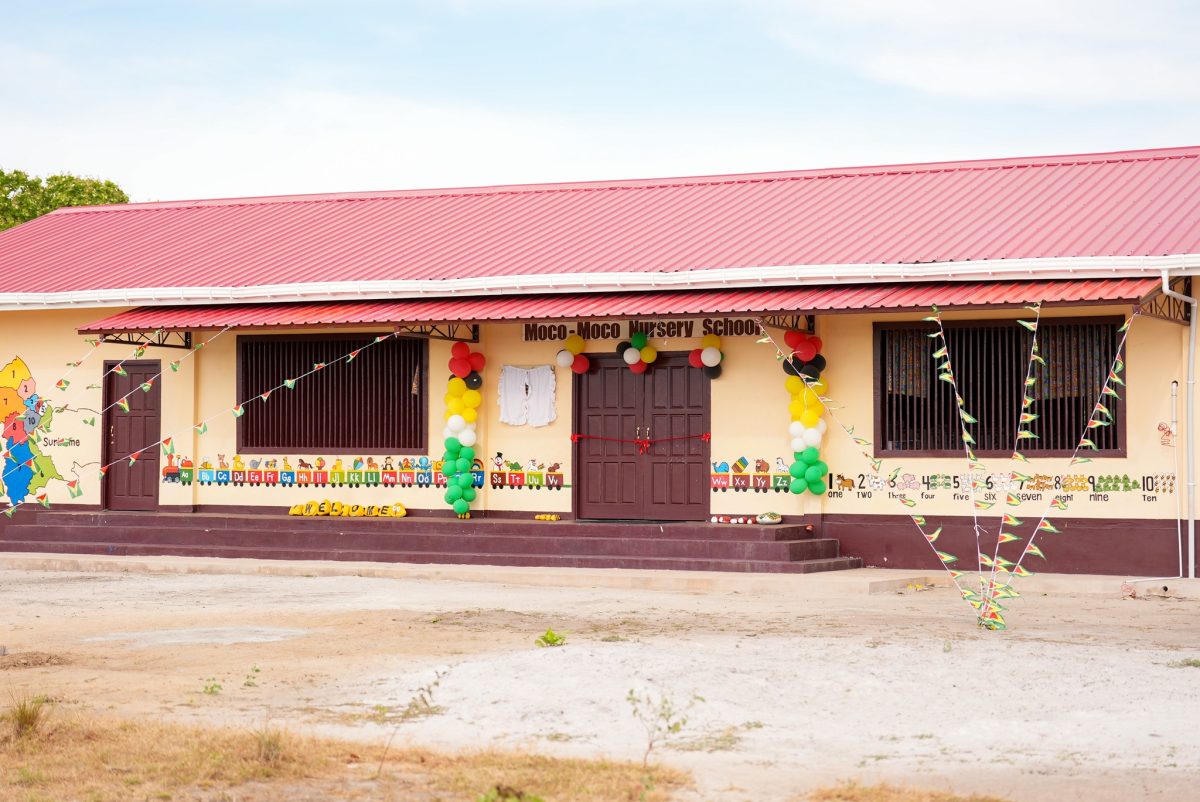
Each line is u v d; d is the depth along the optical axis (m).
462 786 7.67
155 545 21.25
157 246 25.03
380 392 21.69
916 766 8.23
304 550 20.42
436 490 21.30
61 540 21.86
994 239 18.75
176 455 22.52
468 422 20.94
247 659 11.91
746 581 17.14
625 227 22.39
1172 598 16.23
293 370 22.11
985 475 18.38
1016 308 17.88
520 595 16.66
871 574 17.92
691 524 19.38
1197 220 18.08
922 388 18.78
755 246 20.23
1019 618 14.41
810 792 7.63
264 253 23.75
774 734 9.04
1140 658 11.47
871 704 9.84
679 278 19.08
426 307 20.25
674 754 8.55
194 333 22.48
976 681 10.45
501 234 23.05
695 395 20.14
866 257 18.91
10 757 8.34
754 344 19.77
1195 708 9.58
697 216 22.41
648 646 12.01
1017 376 18.25
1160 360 17.50
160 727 9.01
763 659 11.34
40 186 41.34
